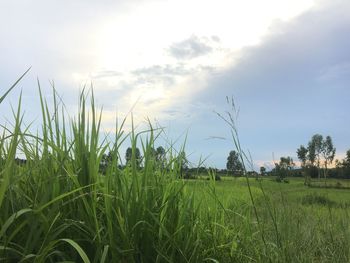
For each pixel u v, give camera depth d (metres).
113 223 2.80
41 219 2.40
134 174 3.01
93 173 2.84
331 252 4.27
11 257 2.39
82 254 2.24
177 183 3.53
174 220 3.27
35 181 2.83
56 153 3.02
